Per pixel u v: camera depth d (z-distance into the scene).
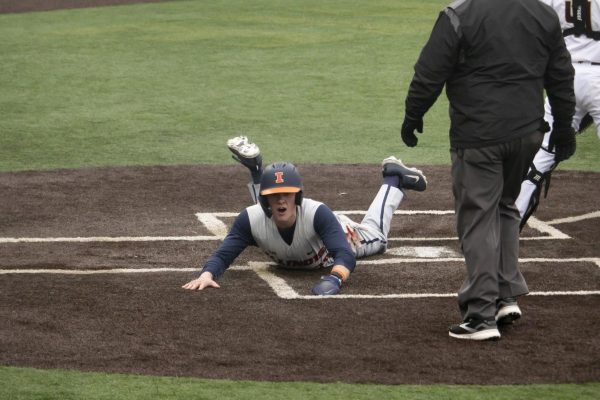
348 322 16.70
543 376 14.56
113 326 16.45
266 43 54.09
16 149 32.22
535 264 20.17
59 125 35.84
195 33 57.94
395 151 31.94
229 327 16.44
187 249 21.25
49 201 25.47
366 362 15.02
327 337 16.02
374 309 17.38
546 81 16.38
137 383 14.23
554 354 15.38
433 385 14.23
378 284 18.84
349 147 32.47
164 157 31.14
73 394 13.86
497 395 13.91
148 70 46.53
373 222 20.50
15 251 21.06
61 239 22.02
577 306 17.62
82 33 58.03
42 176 28.31
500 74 15.76
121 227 23.05
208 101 40.03
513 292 16.36
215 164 30.00
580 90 21.62
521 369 14.81
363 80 44.09
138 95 41.19
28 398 13.73
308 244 18.88
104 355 15.23
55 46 53.19
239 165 29.83
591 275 19.44
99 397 13.77
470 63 15.80
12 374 14.53
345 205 25.23
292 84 43.31
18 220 23.69
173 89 42.41
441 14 15.80
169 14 66.88
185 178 28.03
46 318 16.81
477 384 14.28
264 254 20.78
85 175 28.41
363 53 50.72
